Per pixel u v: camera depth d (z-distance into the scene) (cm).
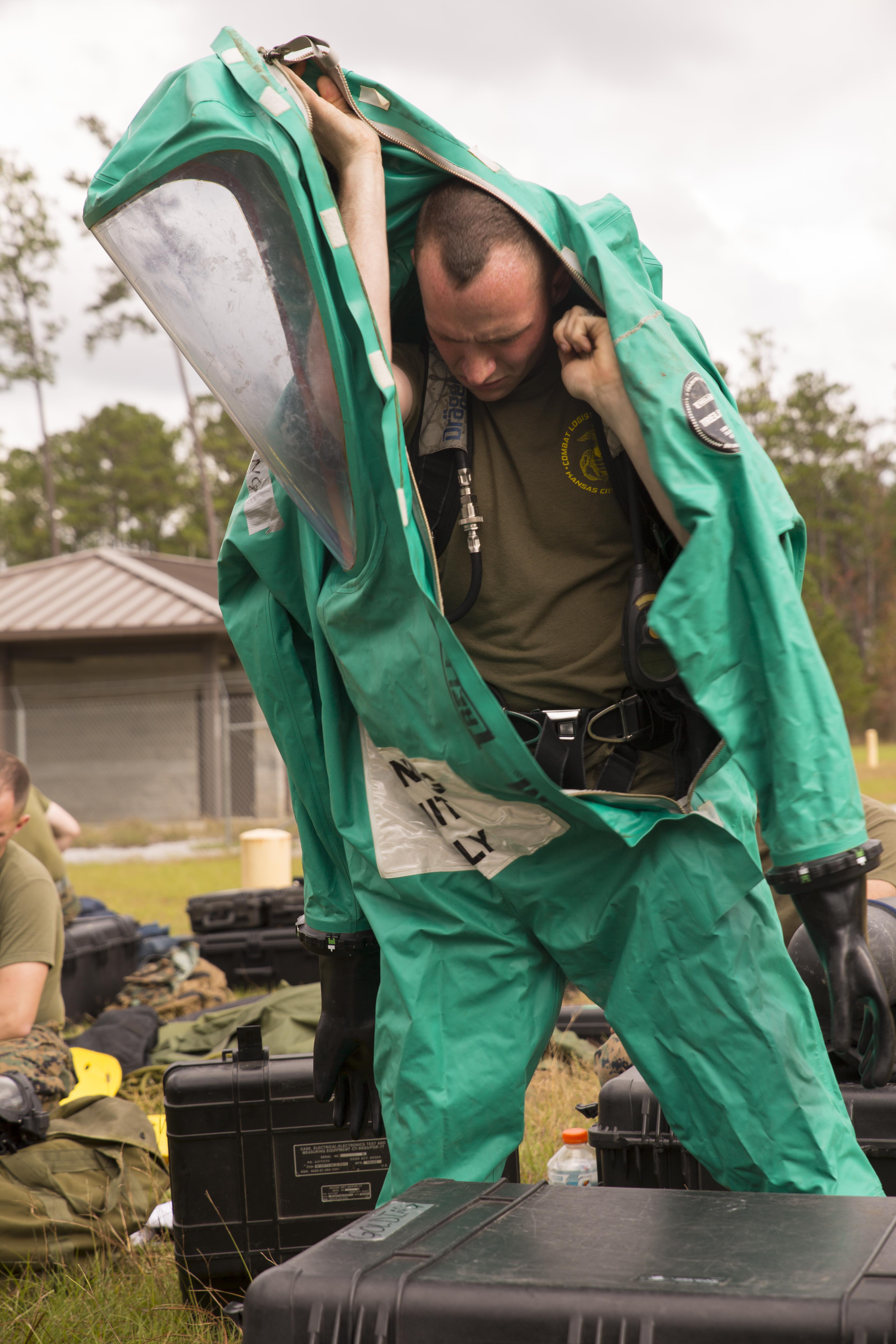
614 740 177
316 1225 282
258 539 194
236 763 1912
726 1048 173
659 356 158
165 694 1942
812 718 157
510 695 182
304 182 162
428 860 185
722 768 173
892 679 5009
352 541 174
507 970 186
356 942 202
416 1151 182
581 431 178
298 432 172
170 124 162
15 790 365
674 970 174
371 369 157
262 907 647
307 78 174
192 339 178
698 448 156
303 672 202
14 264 3978
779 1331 121
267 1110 283
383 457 163
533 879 179
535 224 162
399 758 183
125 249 173
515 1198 159
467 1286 132
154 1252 307
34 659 1967
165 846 1706
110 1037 482
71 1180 314
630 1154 256
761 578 157
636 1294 127
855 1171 176
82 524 6031
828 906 158
